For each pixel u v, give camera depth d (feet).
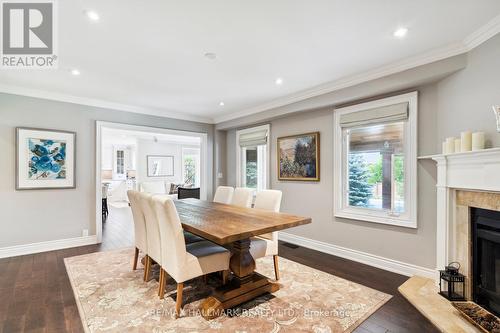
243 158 18.10
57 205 12.50
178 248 6.64
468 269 7.37
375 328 6.22
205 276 8.64
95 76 10.21
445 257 7.97
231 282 7.77
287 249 12.68
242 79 10.59
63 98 12.64
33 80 10.64
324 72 9.84
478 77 7.10
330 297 7.72
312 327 6.25
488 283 6.90
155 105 14.87
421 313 6.81
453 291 7.40
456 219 7.82
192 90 12.06
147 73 9.91
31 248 11.83
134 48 7.87
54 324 6.38
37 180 11.95
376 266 10.35
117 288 8.31
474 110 7.23
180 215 8.66
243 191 11.82
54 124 12.44
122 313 6.85
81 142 13.20
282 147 14.53
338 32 7.02
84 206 13.24
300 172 13.48
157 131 16.12
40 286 8.44
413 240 9.37
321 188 12.55
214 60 8.78
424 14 6.18
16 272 9.59
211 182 18.94
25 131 11.66
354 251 11.14
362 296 7.78
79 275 9.32
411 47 7.84
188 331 6.09
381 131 10.52
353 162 11.53
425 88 9.07
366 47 7.85
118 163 32.22
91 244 13.33
